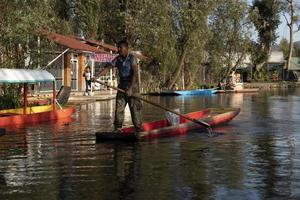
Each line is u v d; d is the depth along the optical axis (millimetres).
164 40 40281
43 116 17328
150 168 8797
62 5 38438
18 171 8602
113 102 28375
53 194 7066
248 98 34625
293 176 8141
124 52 12031
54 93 18531
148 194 7035
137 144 11500
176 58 43250
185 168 8789
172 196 6930
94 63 36688
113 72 35531
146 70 42375
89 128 15078
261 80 70375
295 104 27219
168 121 13945
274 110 22375
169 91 39688
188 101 31203
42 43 21625
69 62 33188
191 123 13805
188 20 43125
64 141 12180
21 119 16391
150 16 39938
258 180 7863
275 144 11609
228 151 10594
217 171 8539
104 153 10336
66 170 8664
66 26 35625
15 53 21172
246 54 57312
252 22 55031
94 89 35656
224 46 52844
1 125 15672
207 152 10461
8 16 19203
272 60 85500
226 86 45875
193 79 46844
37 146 11383
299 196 6934
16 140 12422
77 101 27438
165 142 11805
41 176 8195
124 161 9453
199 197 6879
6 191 7242
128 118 18641
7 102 19953
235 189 7301
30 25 19438
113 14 41406
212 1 44344
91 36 39844
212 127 14891
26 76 16781
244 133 13594
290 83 64750
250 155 10109
